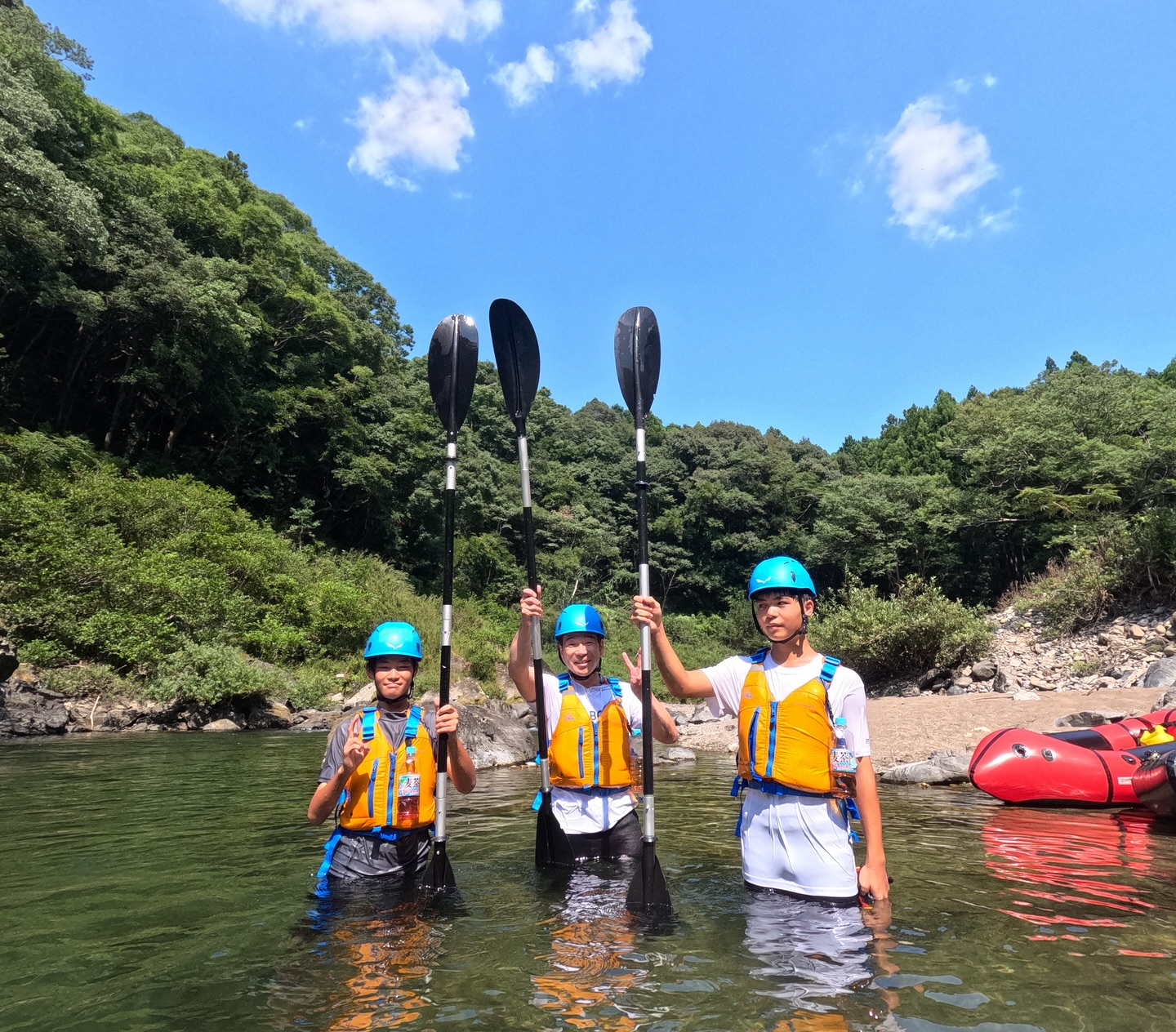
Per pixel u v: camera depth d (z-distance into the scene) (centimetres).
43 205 1576
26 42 1847
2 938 221
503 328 354
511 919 238
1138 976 185
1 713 977
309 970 194
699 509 4397
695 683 278
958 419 3198
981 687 1350
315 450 2820
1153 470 2402
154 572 1382
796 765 251
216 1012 169
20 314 2083
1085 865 311
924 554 3088
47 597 1243
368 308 3891
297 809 459
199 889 277
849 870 248
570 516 4072
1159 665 1057
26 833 386
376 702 312
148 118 3141
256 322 2347
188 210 2478
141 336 2150
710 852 348
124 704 1128
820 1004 169
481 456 3603
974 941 211
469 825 422
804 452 5497
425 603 2320
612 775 333
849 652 1592
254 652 1567
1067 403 2783
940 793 534
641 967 194
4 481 1523
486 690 1855
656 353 328
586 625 349
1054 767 473
